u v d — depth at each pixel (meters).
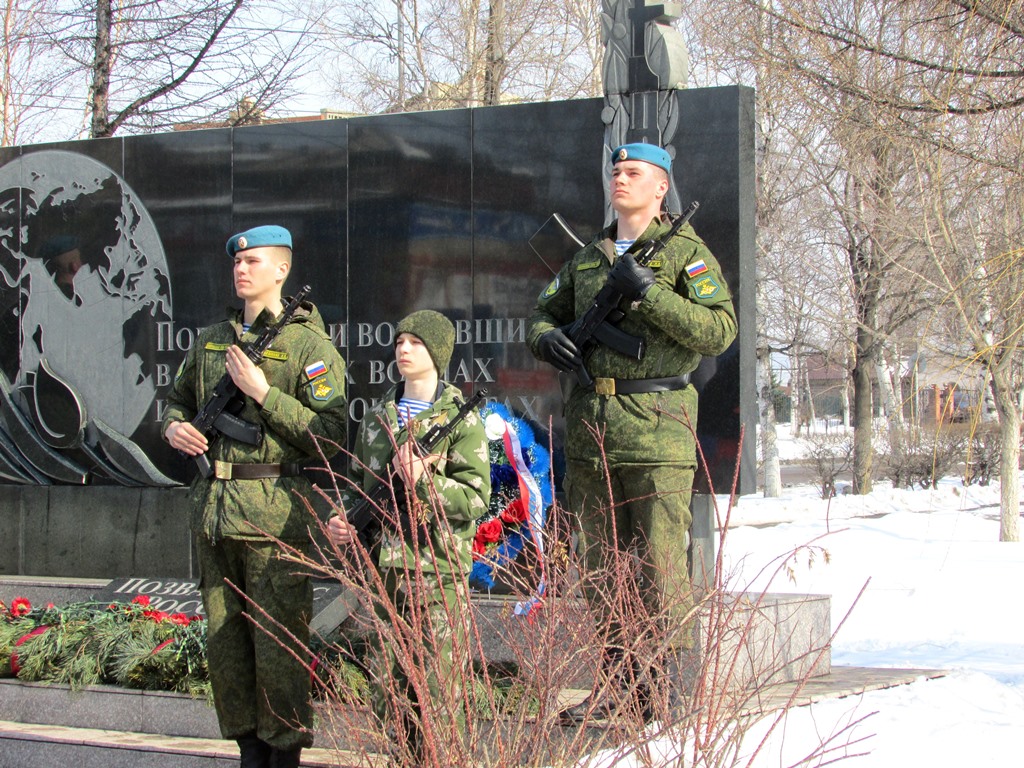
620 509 6.04
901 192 12.45
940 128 8.97
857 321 20.50
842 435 33.09
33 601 8.38
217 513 5.78
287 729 5.70
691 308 5.76
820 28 9.62
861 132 9.98
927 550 16.70
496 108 7.79
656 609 5.47
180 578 8.47
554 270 7.57
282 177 8.42
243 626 5.87
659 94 7.22
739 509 24.36
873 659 9.23
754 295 7.25
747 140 7.16
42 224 9.20
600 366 5.96
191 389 6.21
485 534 6.62
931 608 11.85
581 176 7.54
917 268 15.12
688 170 7.14
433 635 4.18
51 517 8.98
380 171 8.12
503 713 4.17
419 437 5.46
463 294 7.83
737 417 6.90
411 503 4.81
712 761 4.01
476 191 7.82
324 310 8.24
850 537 18.45
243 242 6.00
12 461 9.08
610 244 6.17
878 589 13.10
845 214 17.77
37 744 6.54
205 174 8.69
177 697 6.56
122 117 14.62
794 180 19.16
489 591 6.50
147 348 8.83
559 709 4.12
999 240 10.09
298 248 8.34
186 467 8.63
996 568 14.76
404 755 4.11
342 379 6.03
